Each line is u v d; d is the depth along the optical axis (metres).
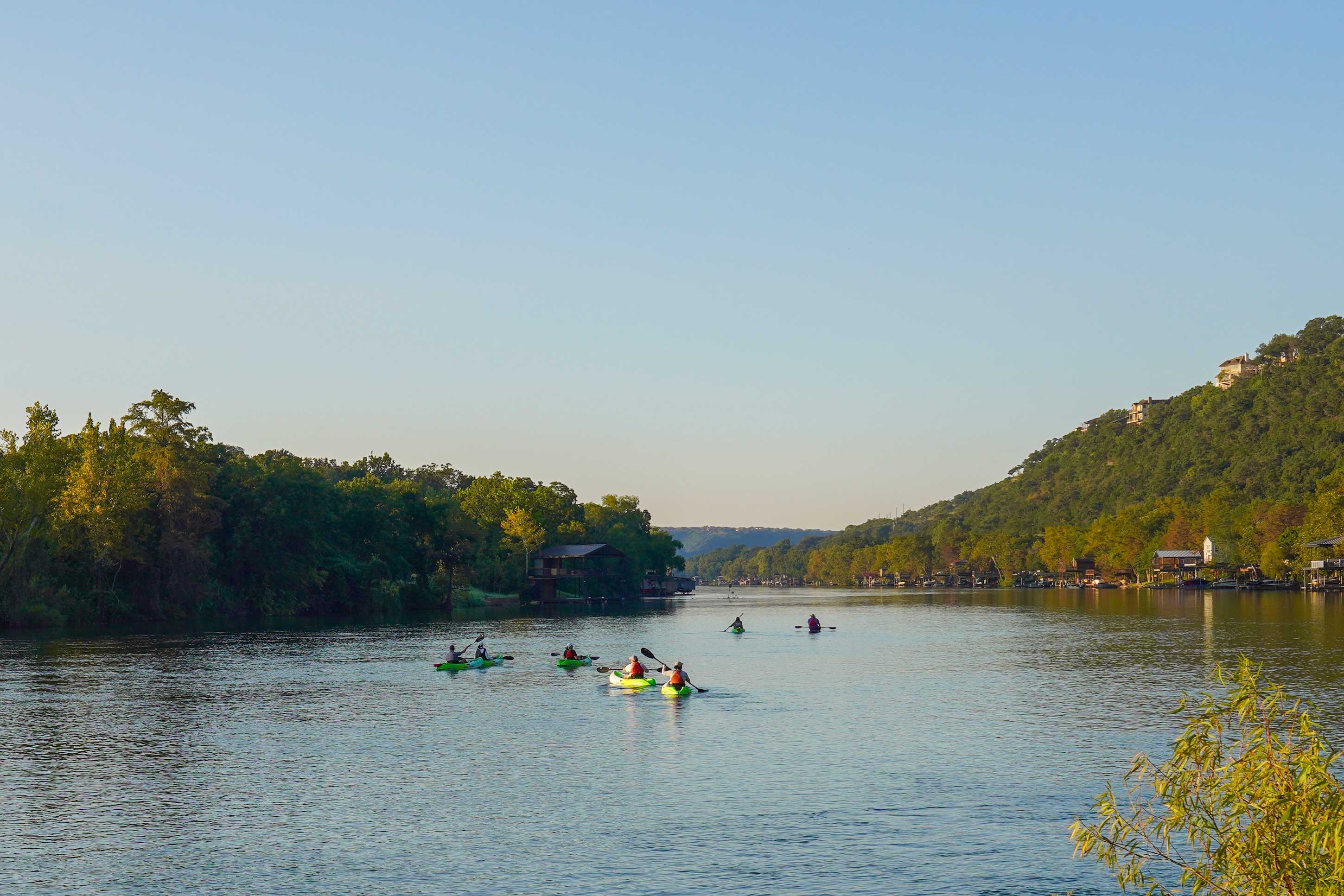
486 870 27.88
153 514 127.12
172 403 133.12
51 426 118.19
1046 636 103.69
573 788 36.44
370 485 185.62
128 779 38.34
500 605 197.62
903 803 34.16
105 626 118.69
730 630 119.06
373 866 28.28
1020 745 43.44
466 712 53.56
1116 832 18.56
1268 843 15.95
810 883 26.73
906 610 174.75
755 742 44.72
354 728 48.62
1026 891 26.16
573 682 65.94
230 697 59.16
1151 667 71.62
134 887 26.84
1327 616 126.25
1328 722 45.38
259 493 144.12
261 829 31.66
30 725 49.44
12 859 29.00
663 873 27.55
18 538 111.50
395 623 129.75
